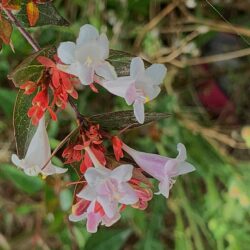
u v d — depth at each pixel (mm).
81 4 141
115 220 72
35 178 130
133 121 78
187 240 143
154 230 137
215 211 144
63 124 137
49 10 84
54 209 128
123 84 70
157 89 73
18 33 120
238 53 142
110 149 84
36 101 74
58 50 68
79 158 75
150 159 76
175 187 142
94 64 69
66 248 143
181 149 74
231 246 144
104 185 68
